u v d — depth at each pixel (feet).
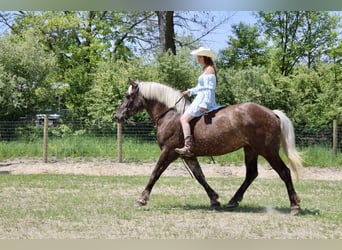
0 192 36.94
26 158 60.64
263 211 29.63
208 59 28.91
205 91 28.50
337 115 72.43
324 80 78.23
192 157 29.66
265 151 27.68
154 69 75.31
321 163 56.65
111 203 32.22
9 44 76.28
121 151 57.82
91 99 75.82
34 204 31.78
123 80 72.38
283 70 98.58
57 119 78.43
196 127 28.71
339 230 24.71
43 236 23.31
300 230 24.59
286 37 97.96
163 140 29.94
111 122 71.20
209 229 24.61
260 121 27.61
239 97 75.00
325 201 33.78
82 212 28.94
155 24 102.06
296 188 40.14
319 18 96.27
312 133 66.95
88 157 60.95
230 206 29.96
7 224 25.72
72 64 97.19
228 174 51.31
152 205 31.48
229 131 27.99
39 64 77.15
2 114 74.59
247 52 100.42
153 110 30.42
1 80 71.67
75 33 98.63
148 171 52.37
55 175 47.78
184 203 32.40
